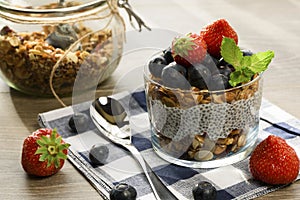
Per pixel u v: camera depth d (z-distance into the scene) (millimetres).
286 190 598
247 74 597
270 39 838
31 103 737
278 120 678
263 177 595
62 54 720
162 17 905
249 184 602
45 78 726
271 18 891
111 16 737
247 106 612
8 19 723
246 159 632
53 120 699
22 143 673
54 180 624
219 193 593
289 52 806
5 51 722
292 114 690
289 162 590
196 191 583
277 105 705
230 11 917
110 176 620
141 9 931
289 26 868
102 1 725
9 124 703
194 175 615
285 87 737
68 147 626
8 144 672
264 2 938
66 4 715
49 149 616
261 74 615
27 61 720
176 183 606
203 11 919
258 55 605
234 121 610
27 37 727
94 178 619
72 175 629
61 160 628
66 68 721
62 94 743
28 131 691
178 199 589
